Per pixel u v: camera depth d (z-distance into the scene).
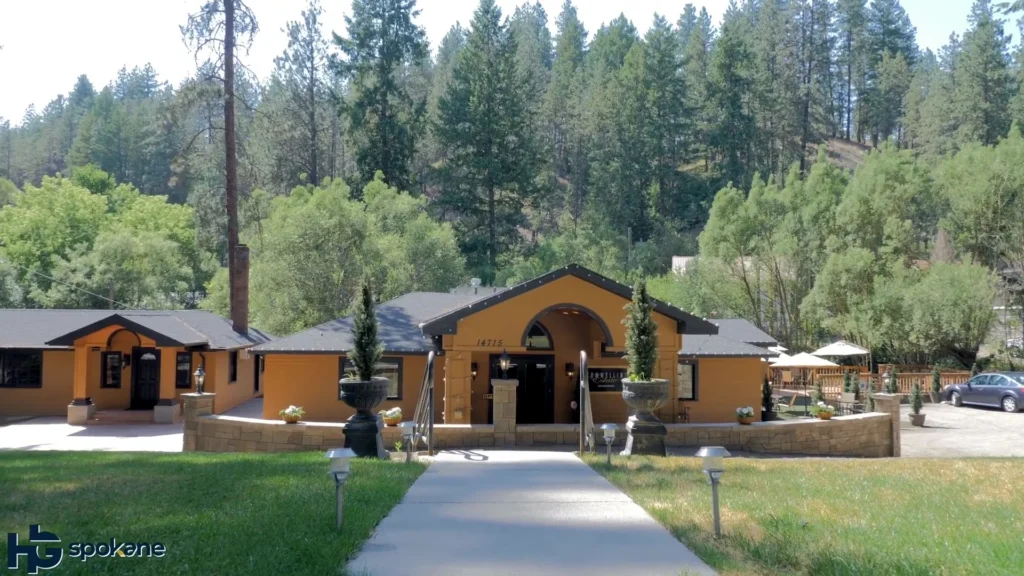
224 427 18.81
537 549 7.16
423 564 6.64
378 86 56.59
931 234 45.88
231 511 8.48
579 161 77.50
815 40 85.06
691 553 6.99
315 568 6.34
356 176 54.44
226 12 30.42
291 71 59.78
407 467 12.38
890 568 6.36
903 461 14.27
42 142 99.75
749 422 19.20
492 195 57.62
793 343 42.59
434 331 19.91
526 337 20.56
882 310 37.78
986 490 10.29
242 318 30.47
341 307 34.53
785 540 7.28
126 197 68.06
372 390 14.34
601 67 88.69
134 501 9.16
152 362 27.94
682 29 134.62
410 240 40.31
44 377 27.73
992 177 40.44
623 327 20.52
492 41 60.56
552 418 22.39
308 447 18.34
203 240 33.56
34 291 42.41
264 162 54.31
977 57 67.50
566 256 49.75
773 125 77.50
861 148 99.50
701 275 43.25
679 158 71.56
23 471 11.98
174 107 30.48
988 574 6.23
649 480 10.96
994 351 40.00
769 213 43.81
